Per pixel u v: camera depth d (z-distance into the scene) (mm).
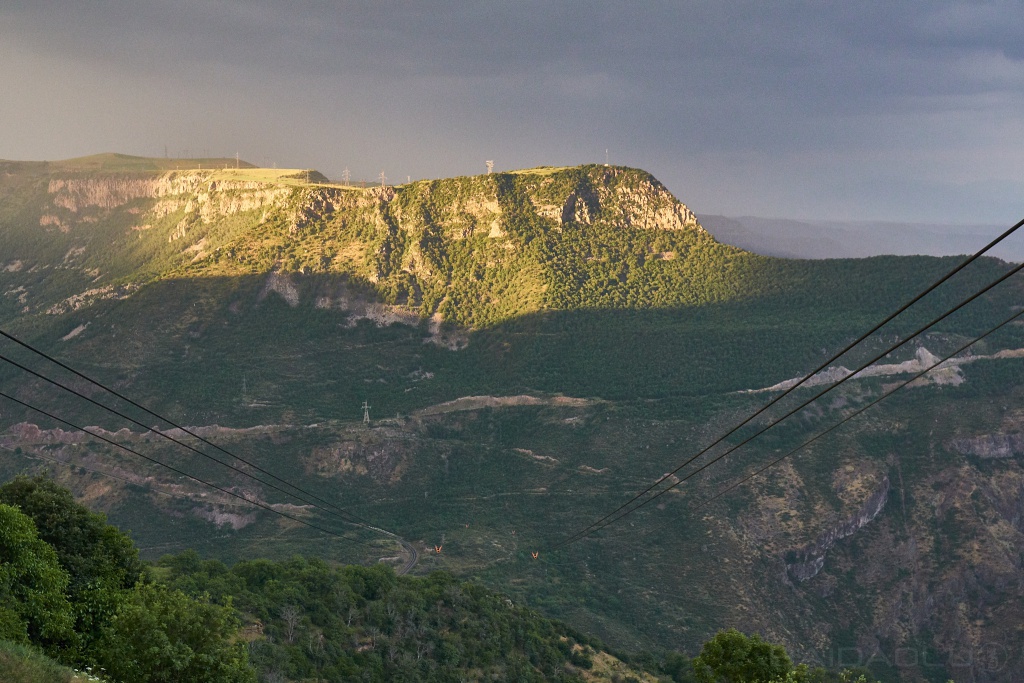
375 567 140500
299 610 110438
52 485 64688
